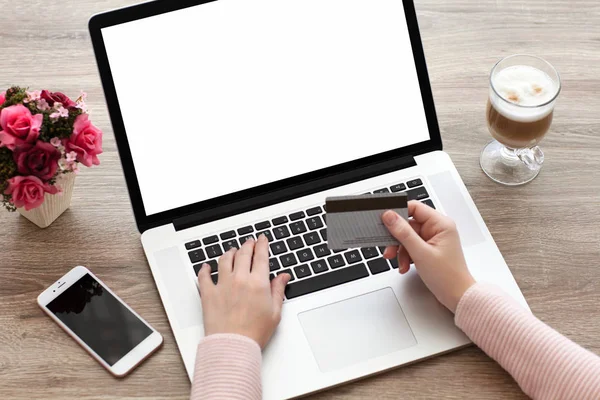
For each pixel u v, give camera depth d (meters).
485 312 1.03
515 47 1.38
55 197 1.15
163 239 1.16
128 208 1.22
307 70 1.18
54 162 1.08
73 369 1.07
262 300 1.05
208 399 0.96
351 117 1.21
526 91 1.16
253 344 1.02
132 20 1.12
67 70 1.34
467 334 1.05
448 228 1.08
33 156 1.06
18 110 1.07
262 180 1.19
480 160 1.27
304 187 1.21
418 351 1.06
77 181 1.24
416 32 1.20
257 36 1.17
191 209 1.17
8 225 1.20
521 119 1.15
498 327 1.01
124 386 1.06
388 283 1.12
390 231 1.03
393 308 1.10
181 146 1.16
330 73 1.19
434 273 1.06
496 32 1.40
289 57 1.18
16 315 1.12
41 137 1.08
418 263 1.06
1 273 1.16
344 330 1.08
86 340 1.08
